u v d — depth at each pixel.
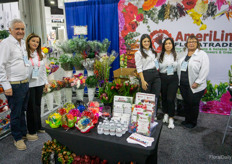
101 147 1.75
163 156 2.38
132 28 3.97
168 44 2.96
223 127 3.17
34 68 2.54
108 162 1.79
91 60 3.70
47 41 4.58
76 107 2.23
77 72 3.94
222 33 3.49
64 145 1.98
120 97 1.98
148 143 1.59
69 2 4.38
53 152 2.01
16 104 2.38
